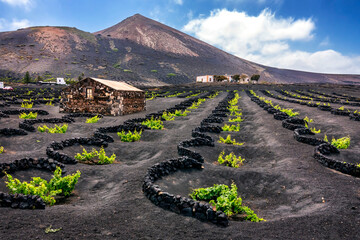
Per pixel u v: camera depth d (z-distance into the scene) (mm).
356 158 10406
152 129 16703
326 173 8430
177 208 5625
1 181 6957
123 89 25078
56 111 26359
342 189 6980
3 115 18828
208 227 5031
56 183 6480
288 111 23125
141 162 9742
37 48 161625
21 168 7777
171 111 25828
